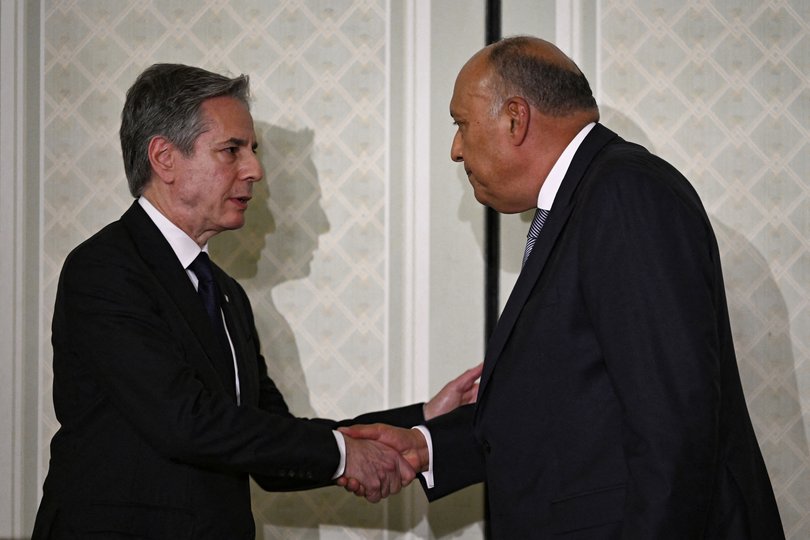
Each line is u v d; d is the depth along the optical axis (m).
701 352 1.54
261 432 1.92
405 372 2.64
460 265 2.63
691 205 1.65
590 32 2.61
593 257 1.65
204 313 1.99
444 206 2.63
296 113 2.63
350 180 2.63
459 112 1.95
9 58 2.60
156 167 2.03
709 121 2.61
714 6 2.61
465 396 2.46
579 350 1.73
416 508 2.64
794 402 2.61
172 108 2.01
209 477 1.93
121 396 1.85
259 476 2.25
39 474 2.62
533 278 1.83
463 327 2.63
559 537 1.74
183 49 2.63
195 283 2.08
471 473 2.29
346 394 2.64
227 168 2.05
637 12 2.61
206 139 2.02
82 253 1.94
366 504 2.65
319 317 2.64
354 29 2.63
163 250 1.99
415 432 2.28
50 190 2.63
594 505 1.70
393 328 2.63
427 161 2.62
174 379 1.85
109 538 1.84
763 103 2.61
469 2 2.62
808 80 2.61
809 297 2.61
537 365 1.78
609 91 2.61
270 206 2.63
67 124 2.63
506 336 1.86
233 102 2.07
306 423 2.05
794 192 2.61
